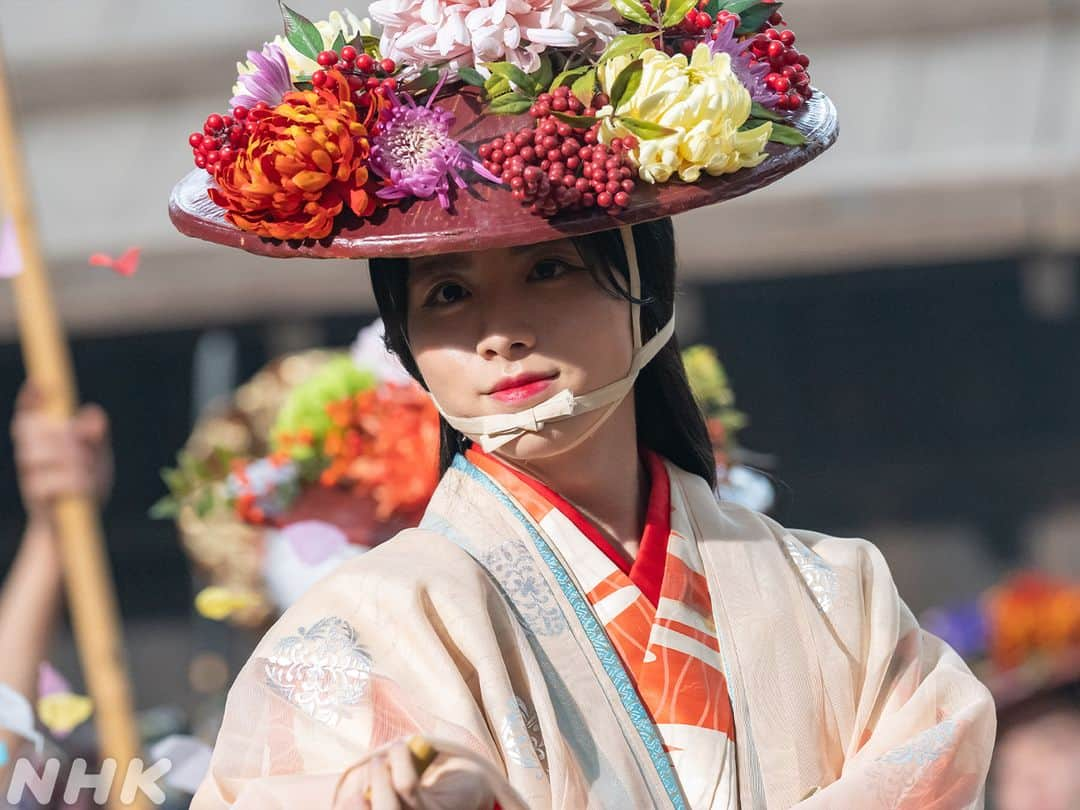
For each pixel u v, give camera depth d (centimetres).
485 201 425
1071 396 1950
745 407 1959
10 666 729
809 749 462
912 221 1747
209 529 863
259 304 1764
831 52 2042
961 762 461
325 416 829
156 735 952
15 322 1809
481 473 477
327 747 424
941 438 1964
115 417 1936
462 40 439
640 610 463
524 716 430
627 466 482
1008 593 1002
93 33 2062
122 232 1833
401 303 462
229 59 2038
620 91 427
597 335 453
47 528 748
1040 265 1867
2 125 735
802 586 485
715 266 1758
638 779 438
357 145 425
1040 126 1855
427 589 439
